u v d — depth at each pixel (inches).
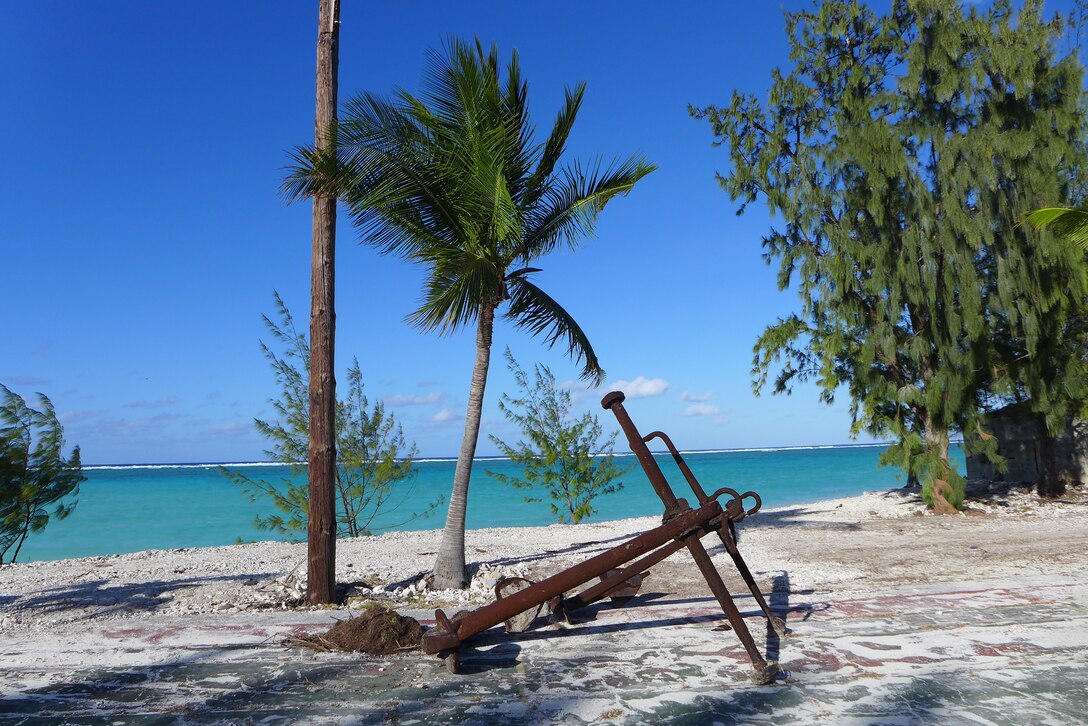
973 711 156.5
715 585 183.0
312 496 309.1
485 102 338.0
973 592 280.8
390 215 332.8
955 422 665.6
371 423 655.1
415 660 200.4
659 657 198.4
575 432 732.0
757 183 677.3
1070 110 611.5
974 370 633.6
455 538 345.1
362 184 327.3
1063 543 430.6
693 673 184.4
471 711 160.2
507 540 536.7
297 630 236.7
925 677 179.3
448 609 288.4
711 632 223.5
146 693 174.7
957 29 609.3
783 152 682.8
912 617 239.6
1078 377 649.0
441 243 344.8
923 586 296.2
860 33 658.2
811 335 694.5
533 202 363.6
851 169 641.6
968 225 594.6
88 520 1161.4
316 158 306.5
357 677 185.6
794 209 655.8
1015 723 149.9
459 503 347.6
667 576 336.8
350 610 286.7
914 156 624.7
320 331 317.1
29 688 178.7
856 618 239.5
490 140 330.0
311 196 320.5
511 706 163.2
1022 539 458.3
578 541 523.8
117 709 163.9
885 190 624.4
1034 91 625.0
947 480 640.4
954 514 631.2
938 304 639.1
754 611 252.7
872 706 160.1
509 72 353.1
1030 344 611.5
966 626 227.3
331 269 321.4
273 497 625.3
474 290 323.9
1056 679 177.0
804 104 665.6
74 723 155.6
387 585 347.9
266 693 173.9
